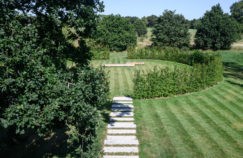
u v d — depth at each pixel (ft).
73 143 50.44
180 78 90.48
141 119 68.59
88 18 44.19
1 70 31.58
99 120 39.75
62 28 46.24
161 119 68.85
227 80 115.34
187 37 249.34
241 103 83.05
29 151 52.11
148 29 437.58
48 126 37.35
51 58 41.55
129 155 50.78
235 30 246.27
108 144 54.90
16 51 31.81
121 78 114.01
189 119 69.15
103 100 41.29
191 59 142.41
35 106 32.83
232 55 205.46
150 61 158.92
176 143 55.72
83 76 38.34
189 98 87.15
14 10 38.19
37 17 43.47
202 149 53.36
